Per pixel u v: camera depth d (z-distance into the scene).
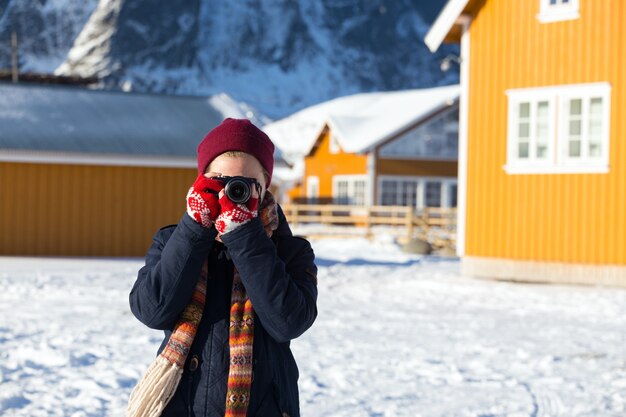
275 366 2.39
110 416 5.61
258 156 2.36
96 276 15.75
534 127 16.88
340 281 16.56
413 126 42.22
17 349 7.98
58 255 20.88
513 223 17.11
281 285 2.25
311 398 6.35
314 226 39.28
